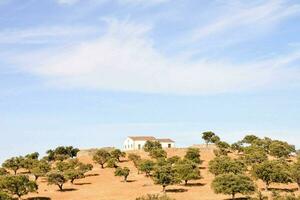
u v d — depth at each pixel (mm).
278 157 166625
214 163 136125
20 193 116938
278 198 83125
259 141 183125
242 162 139125
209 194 114000
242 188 104125
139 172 156125
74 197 119062
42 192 129000
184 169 128875
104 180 144875
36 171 149500
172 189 122562
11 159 164625
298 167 119750
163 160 148000
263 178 113812
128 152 197250
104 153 170750
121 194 119250
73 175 140750
